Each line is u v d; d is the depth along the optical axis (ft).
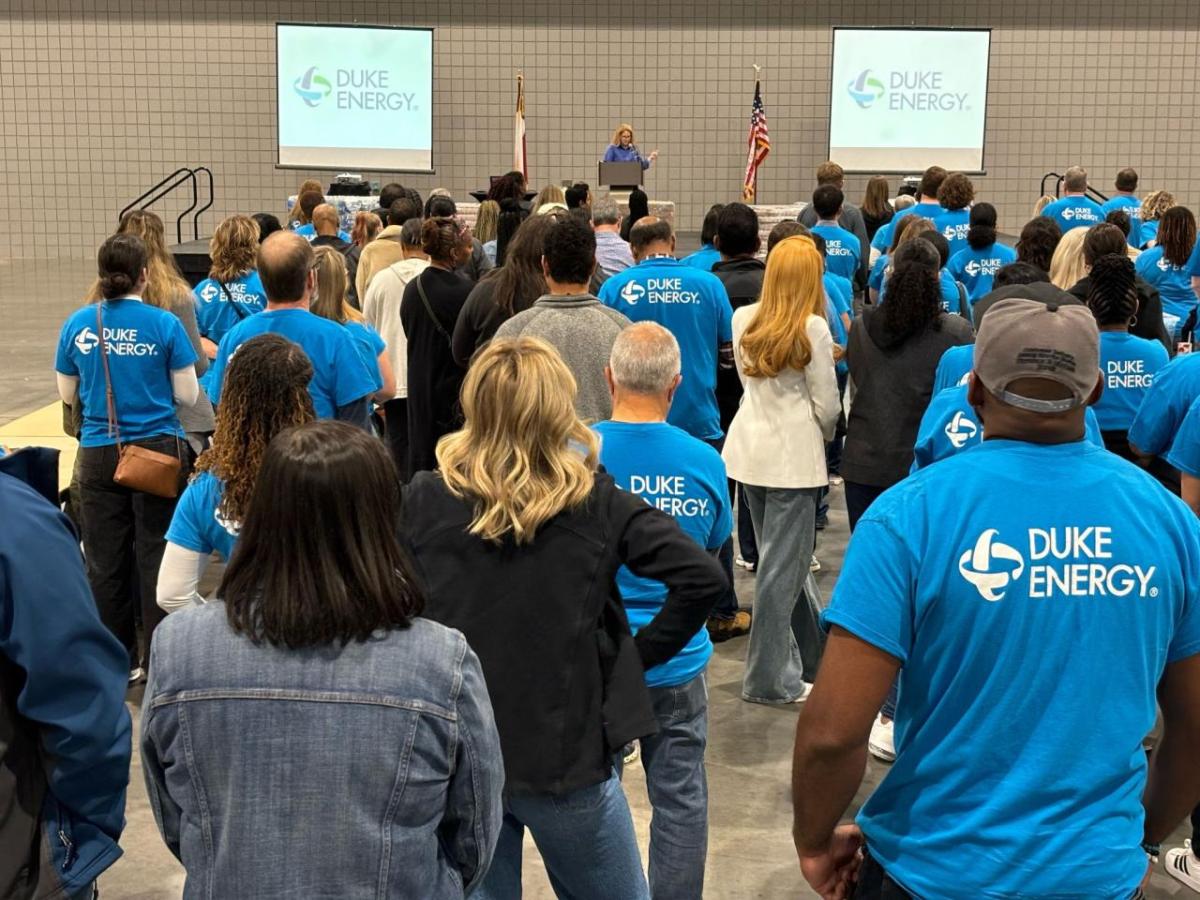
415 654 5.72
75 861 7.09
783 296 13.76
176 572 10.30
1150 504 5.79
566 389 7.70
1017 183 53.52
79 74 54.03
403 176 54.19
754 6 52.60
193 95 54.08
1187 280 22.34
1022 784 5.62
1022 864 5.59
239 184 54.85
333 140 50.98
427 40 50.39
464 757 5.84
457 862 6.17
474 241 23.48
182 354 14.40
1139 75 52.37
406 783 5.61
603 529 7.63
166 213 55.16
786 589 14.60
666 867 9.50
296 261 13.39
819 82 53.11
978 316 10.91
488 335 16.25
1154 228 31.24
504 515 7.42
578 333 13.03
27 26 53.67
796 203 54.03
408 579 5.86
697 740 9.57
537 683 7.43
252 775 5.56
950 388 11.49
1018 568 5.60
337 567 5.65
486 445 7.57
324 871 5.53
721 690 15.38
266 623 5.61
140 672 15.44
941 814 5.79
